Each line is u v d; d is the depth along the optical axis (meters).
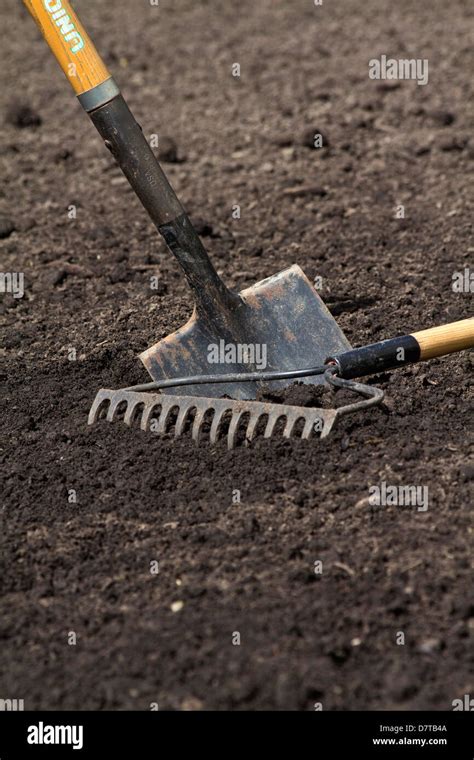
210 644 3.61
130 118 4.77
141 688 3.48
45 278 6.46
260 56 10.36
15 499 4.42
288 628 3.64
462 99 8.95
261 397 4.79
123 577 3.97
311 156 8.08
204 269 4.96
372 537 4.06
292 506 4.26
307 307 5.12
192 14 11.85
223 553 4.05
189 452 4.59
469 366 5.19
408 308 5.82
